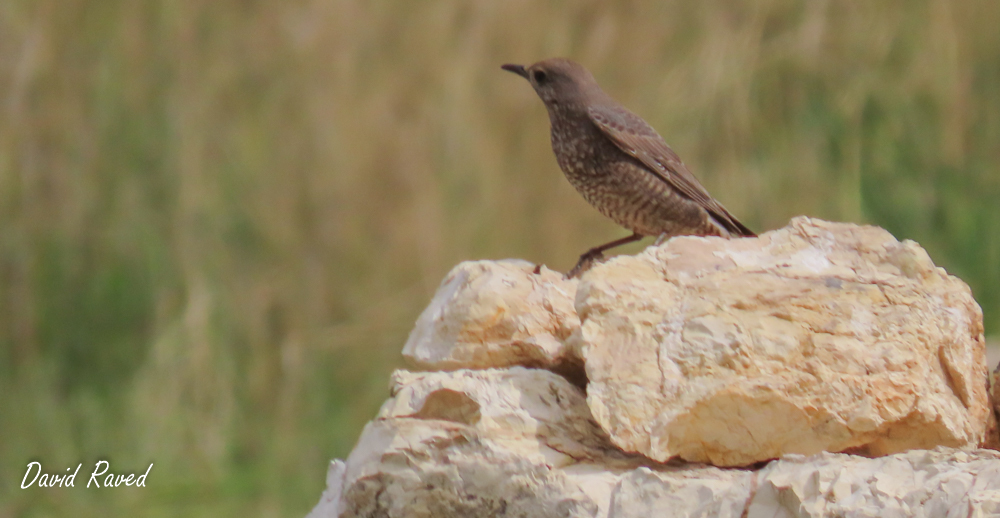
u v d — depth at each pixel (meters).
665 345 4.61
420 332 5.62
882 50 13.35
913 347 4.59
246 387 11.67
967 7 13.68
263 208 11.94
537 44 11.88
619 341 4.66
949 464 3.92
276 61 12.10
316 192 11.88
